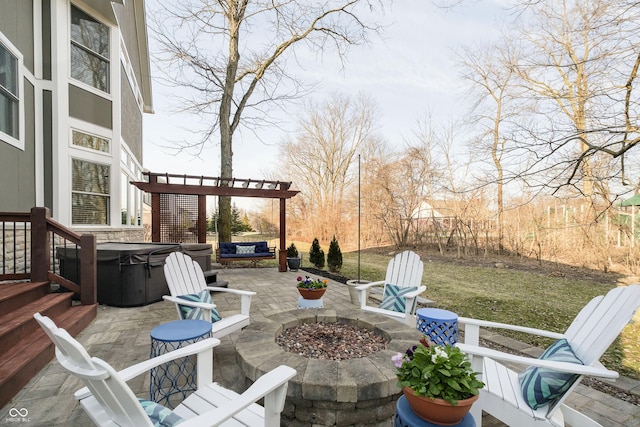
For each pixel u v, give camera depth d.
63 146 5.43
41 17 5.25
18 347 2.59
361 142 17.55
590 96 4.02
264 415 1.51
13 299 3.09
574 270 7.35
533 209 8.55
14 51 4.53
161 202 7.66
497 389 1.74
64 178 5.44
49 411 2.00
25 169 4.82
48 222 3.81
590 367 1.49
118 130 6.56
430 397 1.35
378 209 14.84
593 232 7.07
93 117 6.02
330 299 5.29
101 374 1.06
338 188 18.45
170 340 2.11
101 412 1.31
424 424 1.40
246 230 21.91
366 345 2.45
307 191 19.05
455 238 10.83
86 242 3.95
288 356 2.07
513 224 9.15
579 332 1.82
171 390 2.24
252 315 4.28
